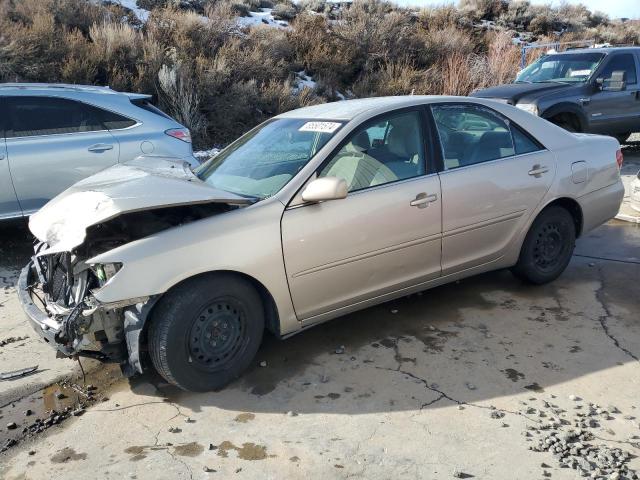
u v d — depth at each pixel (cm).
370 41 1741
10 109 614
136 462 293
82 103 643
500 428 309
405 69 1631
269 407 337
